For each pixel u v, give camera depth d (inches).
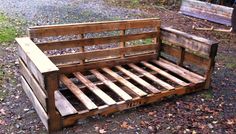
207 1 237.9
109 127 75.1
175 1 259.8
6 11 197.3
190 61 106.2
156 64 113.5
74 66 99.1
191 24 198.2
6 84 96.2
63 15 197.5
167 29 112.2
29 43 84.6
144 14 219.3
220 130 76.3
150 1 269.1
